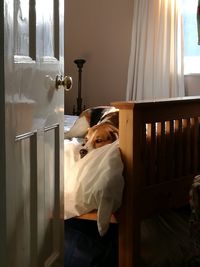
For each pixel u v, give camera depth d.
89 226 2.15
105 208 1.85
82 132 2.55
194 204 1.86
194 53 3.78
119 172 1.90
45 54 1.46
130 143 1.93
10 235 1.19
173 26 3.72
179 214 2.42
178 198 2.29
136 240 1.99
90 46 4.27
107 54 4.21
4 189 1.14
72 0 4.28
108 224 1.86
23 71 1.25
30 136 1.35
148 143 2.09
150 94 3.85
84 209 1.94
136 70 3.91
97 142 2.15
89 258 1.98
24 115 1.27
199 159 2.44
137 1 3.87
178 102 2.18
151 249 2.16
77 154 2.15
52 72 1.54
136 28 3.89
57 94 1.62
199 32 3.62
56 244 1.65
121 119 1.96
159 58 3.79
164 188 2.19
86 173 1.96
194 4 3.72
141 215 2.03
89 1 4.22
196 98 2.30
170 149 2.22
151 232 2.24
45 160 1.50
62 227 1.72
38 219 1.44
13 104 1.18
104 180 1.86
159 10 3.76
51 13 1.53
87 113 2.60
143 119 2.00
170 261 2.11
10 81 1.15
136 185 1.97
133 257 1.97
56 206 1.64
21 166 1.27
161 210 2.18
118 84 4.19
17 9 1.20
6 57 1.11
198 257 1.93
